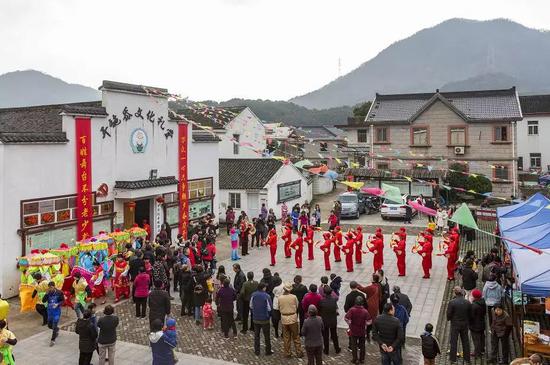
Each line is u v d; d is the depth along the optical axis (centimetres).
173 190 2312
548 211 1709
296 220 2853
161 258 1639
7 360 996
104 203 2005
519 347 1186
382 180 3631
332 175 2520
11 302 1598
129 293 1681
